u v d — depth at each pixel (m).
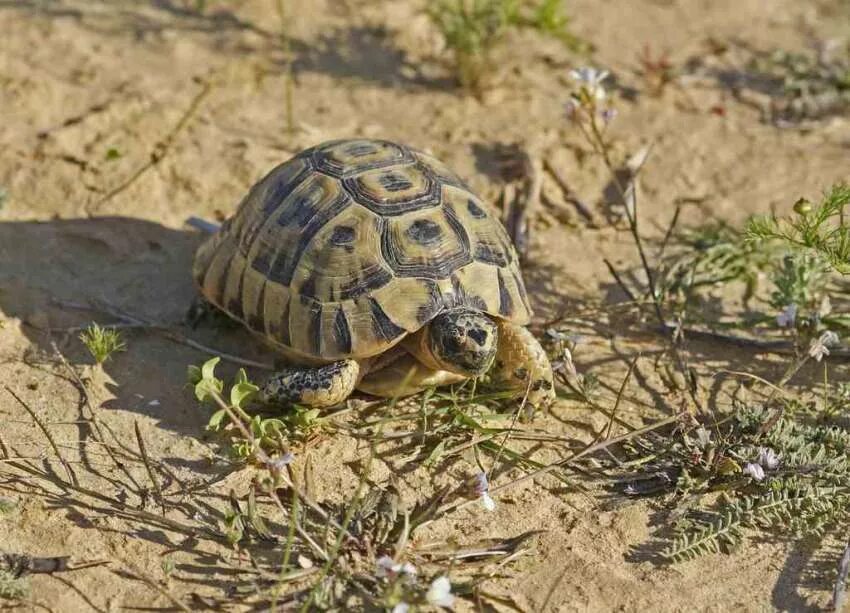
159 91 7.70
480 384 5.43
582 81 5.91
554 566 4.56
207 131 7.35
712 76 8.34
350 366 4.97
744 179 7.25
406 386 5.17
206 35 8.42
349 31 8.59
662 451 5.07
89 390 5.33
